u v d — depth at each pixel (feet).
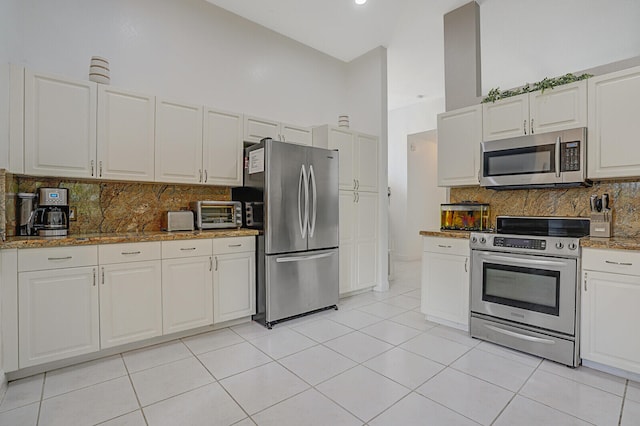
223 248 9.75
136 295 8.25
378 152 14.48
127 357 7.99
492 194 10.73
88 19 9.27
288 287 10.48
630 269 6.79
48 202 7.96
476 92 11.05
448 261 9.95
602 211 8.22
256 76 12.84
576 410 5.91
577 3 11.23
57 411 5.86
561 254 7.68
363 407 6.03
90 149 8.46
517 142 9.14
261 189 10.29
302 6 11.60
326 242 11.59
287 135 12.44
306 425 5.53
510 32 13.14
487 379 7.02
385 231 14.58
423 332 9.70
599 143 8.00
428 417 5.74
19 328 6.76
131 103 9.10
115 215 9.70
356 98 15.47
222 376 7.12
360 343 8.89
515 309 8.41
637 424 5.50
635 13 11.80
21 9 8.23
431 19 12.30
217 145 10.69
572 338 7.50
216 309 9.62
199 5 11.35
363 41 14.01
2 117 7.11
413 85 18.66
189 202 11.03
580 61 15.56
